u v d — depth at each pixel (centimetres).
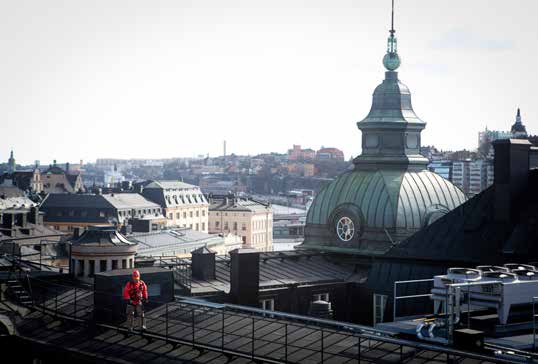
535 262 5541
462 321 4472
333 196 9400
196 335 4678
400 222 8944
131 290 4809
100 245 6606
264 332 4612
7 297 5581
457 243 6334
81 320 5147
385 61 9781
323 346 4288
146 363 4444
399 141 9531
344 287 8175
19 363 5062
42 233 14025
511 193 6066
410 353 4025
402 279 6588
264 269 8188
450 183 9569
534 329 4231
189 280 7369
